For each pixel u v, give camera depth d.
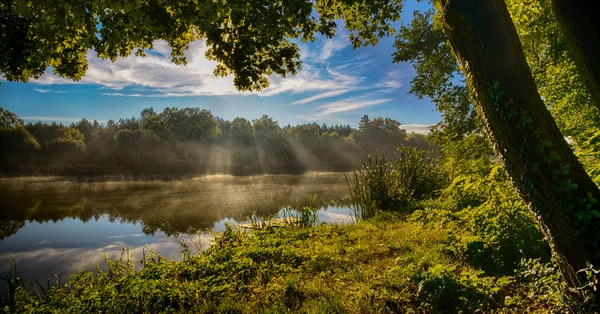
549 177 3.10
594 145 4.79
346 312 3.83
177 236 10.88
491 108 3.31
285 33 6.53
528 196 3.27
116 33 5.02
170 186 28.72
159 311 4.16
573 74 6.08
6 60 5.62
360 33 6.84
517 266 4.49
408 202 11.09
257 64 6.37
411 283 4.32
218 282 4.99
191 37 6.96
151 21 5.17
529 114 3.15
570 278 3.22
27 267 8.07
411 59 16.25
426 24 15.62
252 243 7.29
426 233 6.97
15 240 10.66
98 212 15.63
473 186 5.53
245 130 79.75
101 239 10.77
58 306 4.45
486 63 3.25
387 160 12.44
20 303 4.72
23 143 46.22
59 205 17.70
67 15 4.90
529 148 3.14
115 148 57.28
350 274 4.93
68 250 9.54
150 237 10.93
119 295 4.44
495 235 4.95
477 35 3.25
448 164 8.24
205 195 21.62
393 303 3.98
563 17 3.26
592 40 3.06
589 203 2.97
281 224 10.01
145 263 6.14
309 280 4.84
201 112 75.25
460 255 5.12
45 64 6.44
